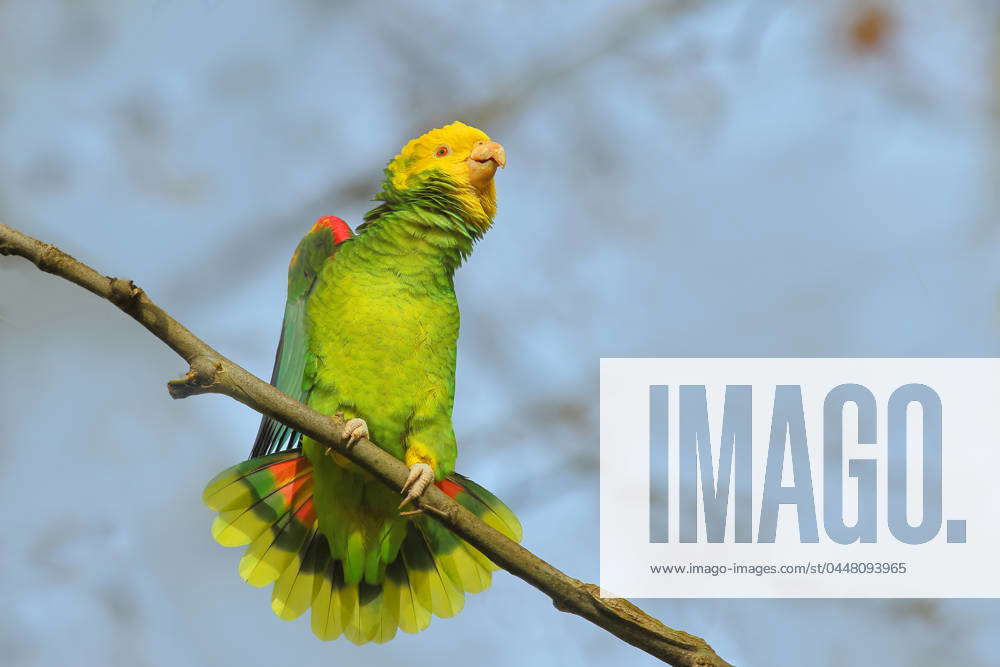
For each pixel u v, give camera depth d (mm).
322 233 10469
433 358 9695
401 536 9578
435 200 10344
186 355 7473
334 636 9477
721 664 7434
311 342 9727
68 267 7105
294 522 9547
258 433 10422
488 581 9695
